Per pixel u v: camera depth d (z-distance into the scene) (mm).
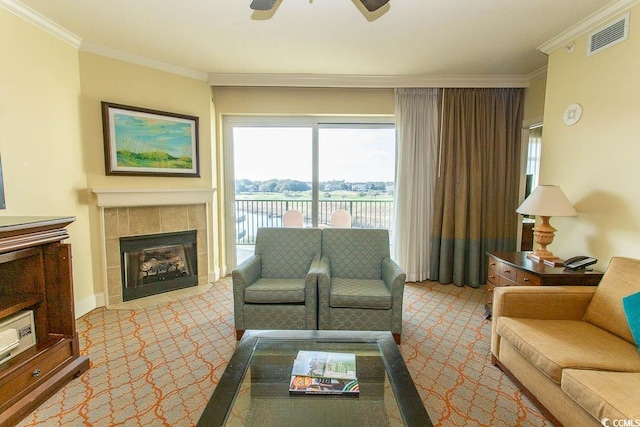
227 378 1430
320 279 2469
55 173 2662
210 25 2578
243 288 2484
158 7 2314
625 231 2158
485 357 2262
